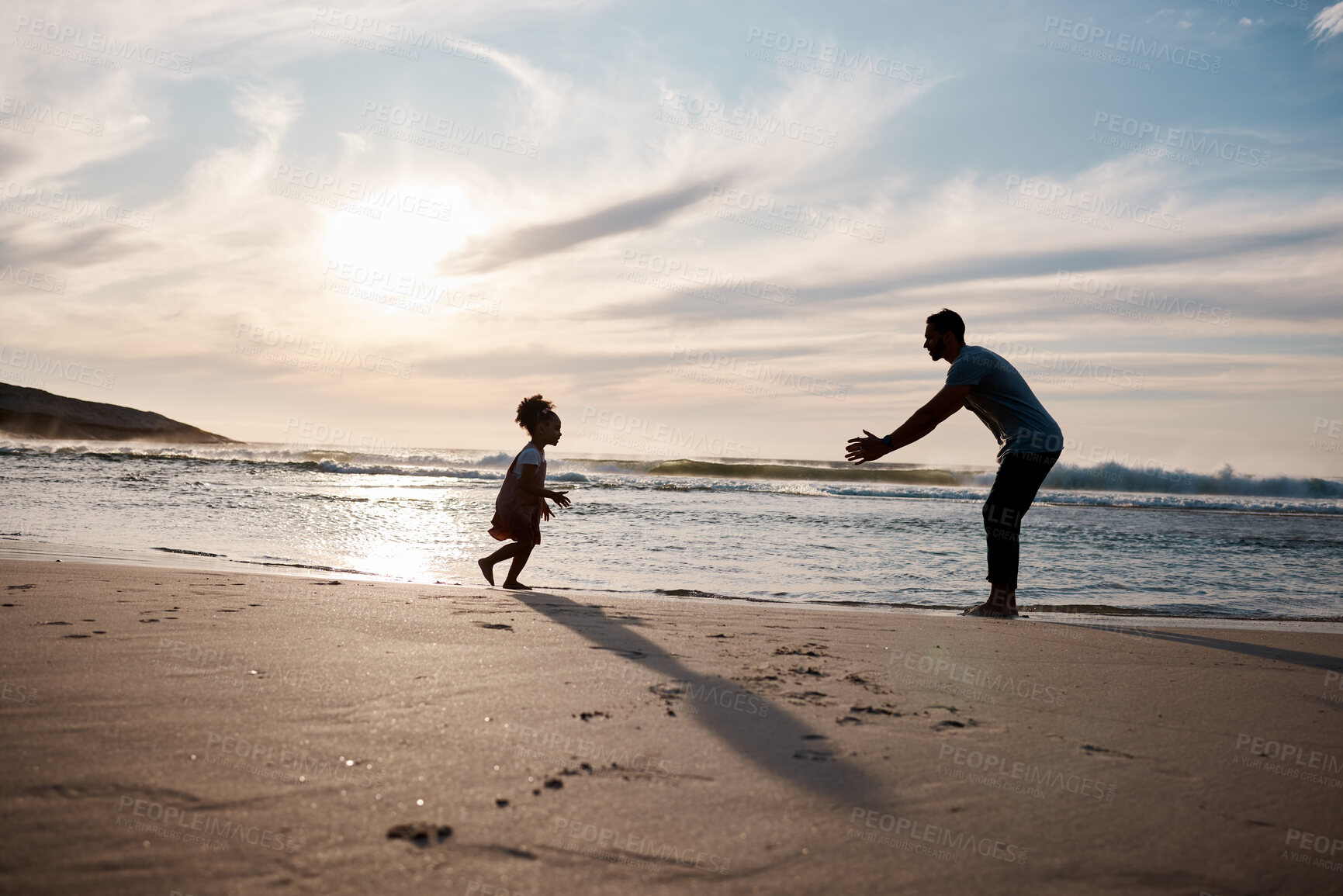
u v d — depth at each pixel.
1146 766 2.04
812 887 1.33
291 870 1.29
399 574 6.38
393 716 2.13
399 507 12.59
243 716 2.05
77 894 1.19
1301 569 8.28
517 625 3.61
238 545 7.73
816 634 3.83
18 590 3.88
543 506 6.02
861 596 6.03
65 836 1.36
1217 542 10.73
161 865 1.28
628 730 2.13
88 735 1.85
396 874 1.30
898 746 2.11
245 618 3.42
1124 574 7.68
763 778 1.83
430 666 2.71
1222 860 1.50
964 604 5.76
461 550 8.14
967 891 1.34
